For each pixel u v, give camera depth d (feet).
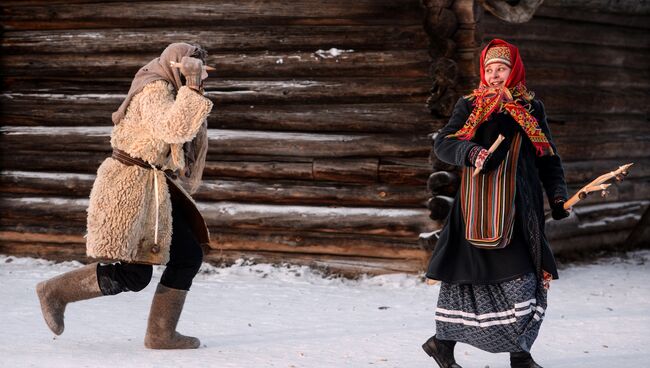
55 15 60.59
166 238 33.58
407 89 54.60
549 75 61.67
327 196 56.13
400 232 54.85
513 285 29.17
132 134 33.30
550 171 31.71
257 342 36.22
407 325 40.73
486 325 29.45
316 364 32.30
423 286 52.47
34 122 61.41
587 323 41.29
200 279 54.03
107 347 34.58
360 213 55.57
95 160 60.34
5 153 61.62
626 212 68.13
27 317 40.73
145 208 33.30
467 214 29.86
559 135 62.28
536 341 37.37
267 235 57.16
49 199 60.85
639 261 63.52
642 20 69.46
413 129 54.65
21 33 61.52
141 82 33.19
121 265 34.01
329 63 55.72
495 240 29.04
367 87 55.26
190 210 34.96
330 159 56.13
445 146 30.22
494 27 57.41
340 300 47.85
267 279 54.54
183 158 33.24
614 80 67.46
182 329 38.75
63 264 59.41
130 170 33.17
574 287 52.26
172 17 58.59
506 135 30.42
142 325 39.60
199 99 31.81
